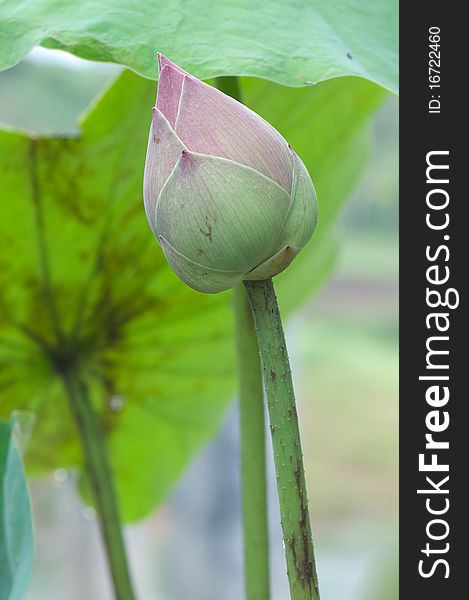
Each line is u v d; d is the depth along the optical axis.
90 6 0.91
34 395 1.23
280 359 0.88
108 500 1.17
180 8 0.92
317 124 1.19
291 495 0.87
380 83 0.93
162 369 1.26
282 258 0.86
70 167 1.11
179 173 0.85
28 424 1.03
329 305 10.83
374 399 8.03
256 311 0.88
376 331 9.73
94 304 1.19
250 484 1.03
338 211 1.31
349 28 0.96
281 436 0.87
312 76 0.90
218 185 0.85
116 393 1.26
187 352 1.25
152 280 1.19
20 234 1.14
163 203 0.86
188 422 1.35
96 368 1.23
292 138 1.18
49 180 1.12
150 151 0.86
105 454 1.19
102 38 0.90
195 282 0.87
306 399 8.12
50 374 1.21
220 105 0.86
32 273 1.16
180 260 0.86
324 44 0.93
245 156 0.85
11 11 0.92
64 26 0.91
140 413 1.30
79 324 1.20
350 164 1.26
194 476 2.71
